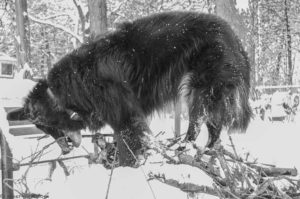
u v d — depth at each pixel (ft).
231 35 6.16
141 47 5.75
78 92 5.39
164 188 3.56
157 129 8.95
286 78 31.60
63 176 4.36
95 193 3.57
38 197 3.36
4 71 10.59
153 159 4.99
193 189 3.12
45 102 5.35
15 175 4.43
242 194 2.89
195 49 5.86
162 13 6.11
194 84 5.88
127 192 3.52
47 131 5.49
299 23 29.71
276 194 2.91
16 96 6.74
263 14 29.32
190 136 5.92
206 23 6.01
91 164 4.66
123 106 5.46
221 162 3.16
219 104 5.88
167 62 5.82
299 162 5.20
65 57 5.64
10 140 3.31
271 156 5.60
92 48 5.64
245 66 6.26
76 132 5.48
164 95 5.90
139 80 5.71
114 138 5.37
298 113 13.60
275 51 31.48
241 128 6.42
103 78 5.45
